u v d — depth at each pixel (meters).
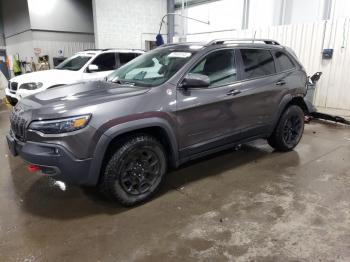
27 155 2.67
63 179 2.65
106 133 2.65
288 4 9.22
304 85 4.61
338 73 7.20
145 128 3.00
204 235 2.58
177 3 13.35
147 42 13.55
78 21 15.06
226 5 11.18
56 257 2.32
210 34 11.95
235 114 3.67
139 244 2.47
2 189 3.45
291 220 2.79
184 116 3.17
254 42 4.14
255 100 3.87
